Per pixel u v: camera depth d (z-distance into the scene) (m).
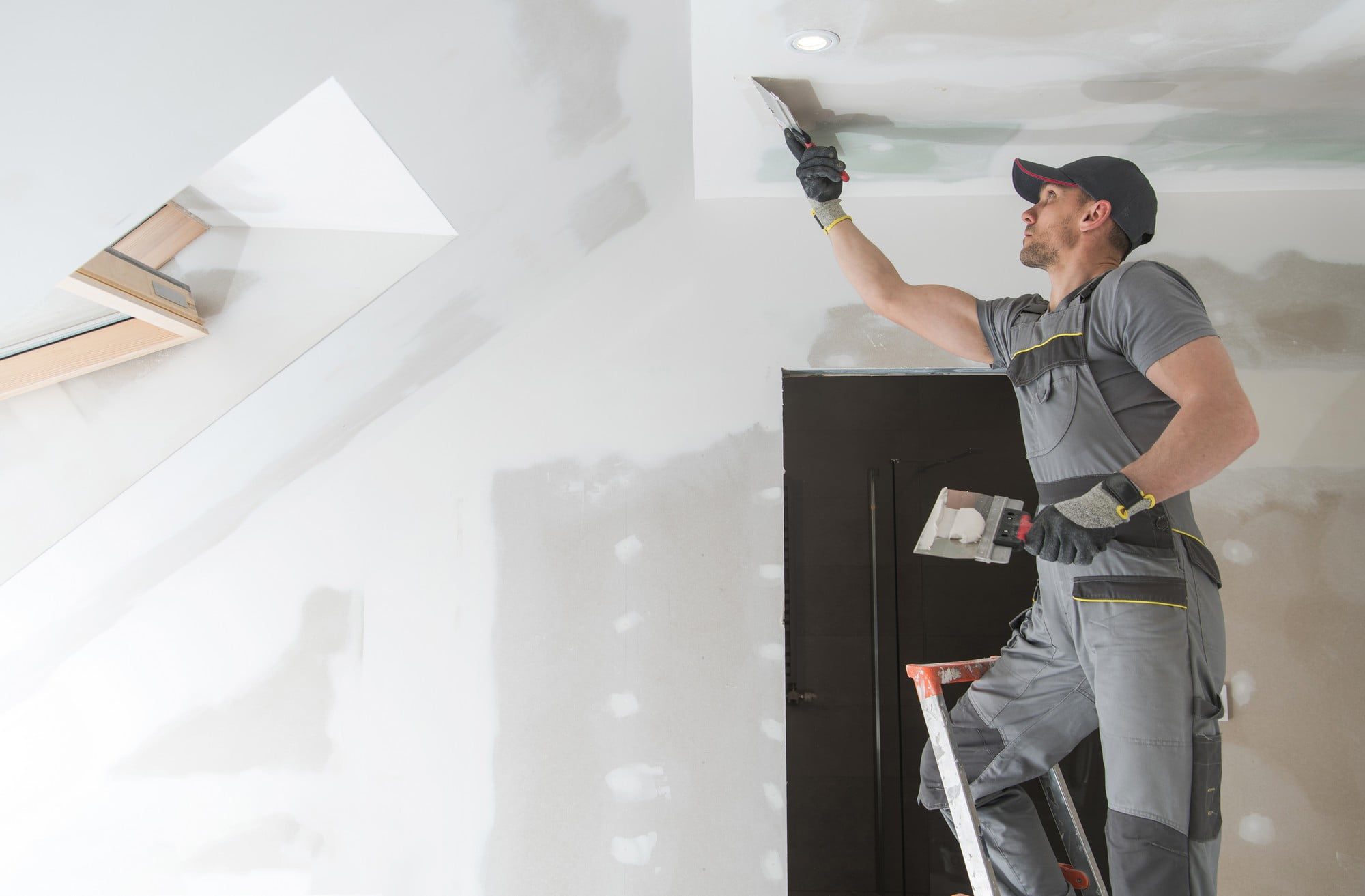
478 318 2.41
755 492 2.61
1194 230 2.59
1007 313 1.59
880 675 3.26
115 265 1.71
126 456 1.99
